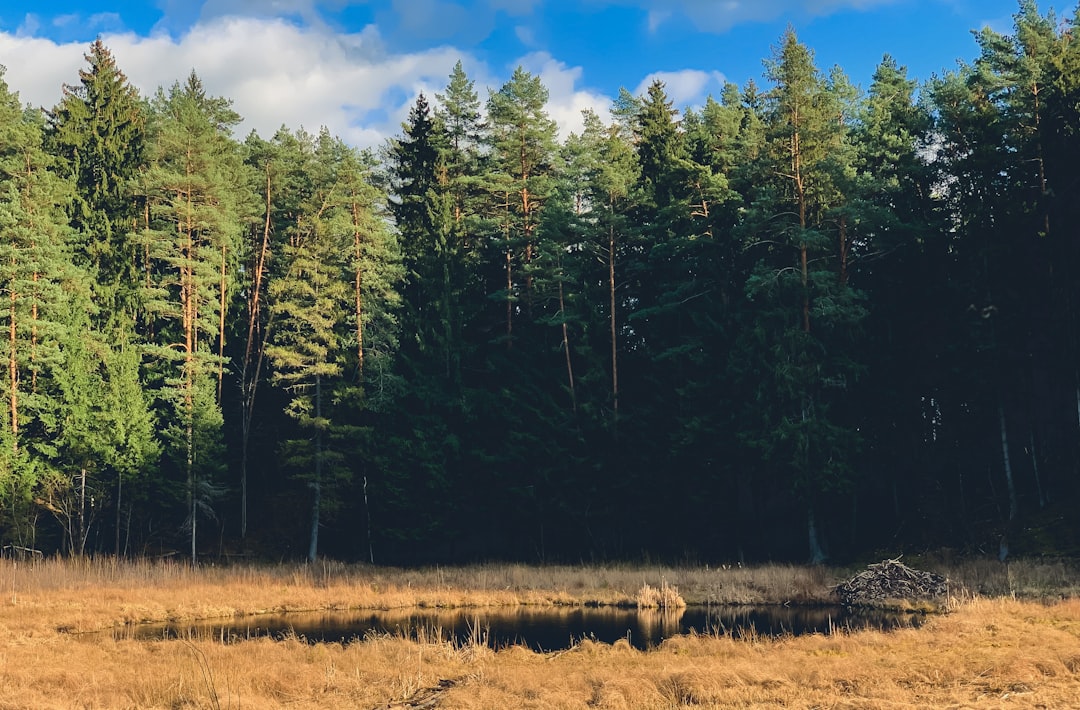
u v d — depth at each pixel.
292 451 46.56
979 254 35.94
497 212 51.94
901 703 12.18
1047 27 41.78
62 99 54.12
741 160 46.50
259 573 38.50
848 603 28.66
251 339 52.16
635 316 43.66
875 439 40.00
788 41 40.12
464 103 60.44
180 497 44.25
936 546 36.12
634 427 43.94
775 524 44.91
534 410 44.97
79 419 42.47
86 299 45.06
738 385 41.25
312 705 14.48
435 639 23.05
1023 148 36.78
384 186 60.19
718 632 23.28
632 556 43.91
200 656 16.39
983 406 38.44
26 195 43.28
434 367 46.97
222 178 50.97
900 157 39.78
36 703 13.79
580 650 19.72
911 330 38.84
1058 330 35.03
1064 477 36.19
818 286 37.66
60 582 34.12
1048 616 20.11
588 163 51.88
